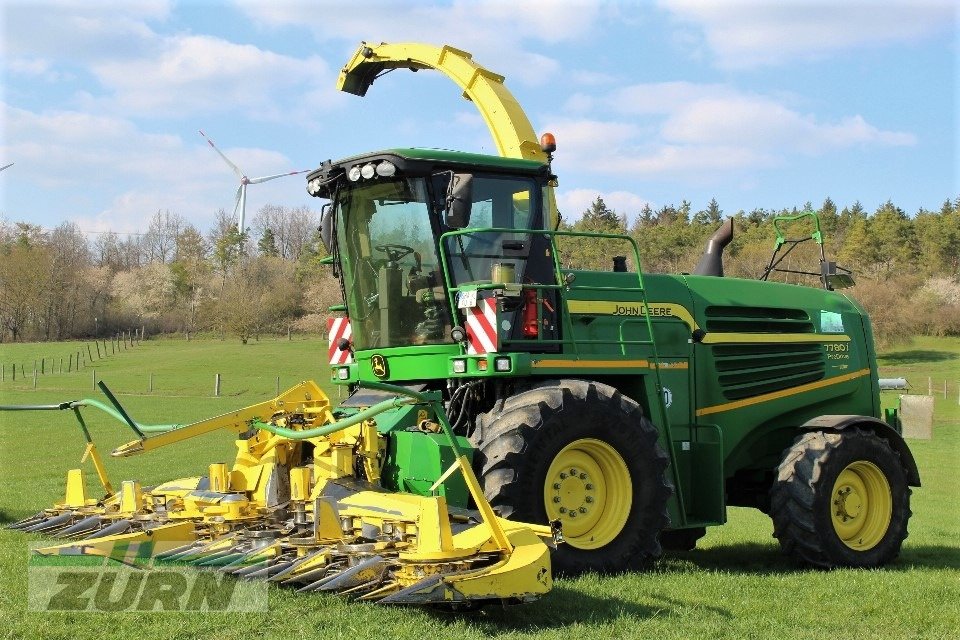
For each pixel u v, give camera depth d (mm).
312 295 97562
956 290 70250
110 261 147250
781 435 10711
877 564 9719
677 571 8602
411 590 5523
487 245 8477
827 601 7457
